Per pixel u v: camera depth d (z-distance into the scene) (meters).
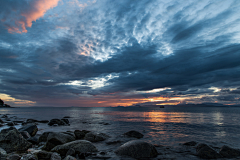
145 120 30.97
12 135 8.73
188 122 26.45
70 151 8.10
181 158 7.79
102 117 40.72
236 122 26.12
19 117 39.06
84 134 13.22
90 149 8.70
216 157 7.72
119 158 7.66
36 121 26.25
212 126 20.94
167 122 26.73
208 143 11.11
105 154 8.26
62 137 10.22
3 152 7.36
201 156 7.93
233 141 11.78
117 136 13.70
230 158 7.68
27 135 12.25
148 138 12.97
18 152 8.21
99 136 12.14
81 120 31.64
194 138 12.95
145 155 7.92
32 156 7.19
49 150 9.31
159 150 9.20
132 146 8.42
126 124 23.86
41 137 11.45
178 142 11.44
